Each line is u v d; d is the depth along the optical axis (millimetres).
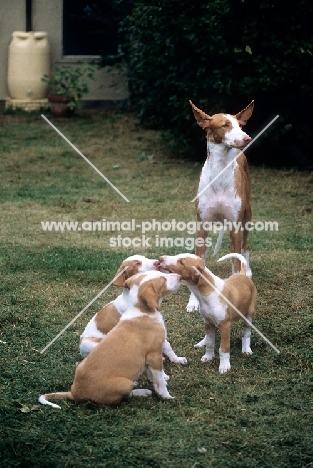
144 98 16703
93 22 20312
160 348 5809
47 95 20203
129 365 5672
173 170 14352
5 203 12234
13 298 8164
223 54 13086
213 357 6766
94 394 5656
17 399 5902
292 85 13766
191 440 5285
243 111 8398
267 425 5539
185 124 14508
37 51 19562
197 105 13945
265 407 5816
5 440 5180
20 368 6520
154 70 14508
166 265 6344
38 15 19938
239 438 5316
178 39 13547
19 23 19891
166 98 14867
